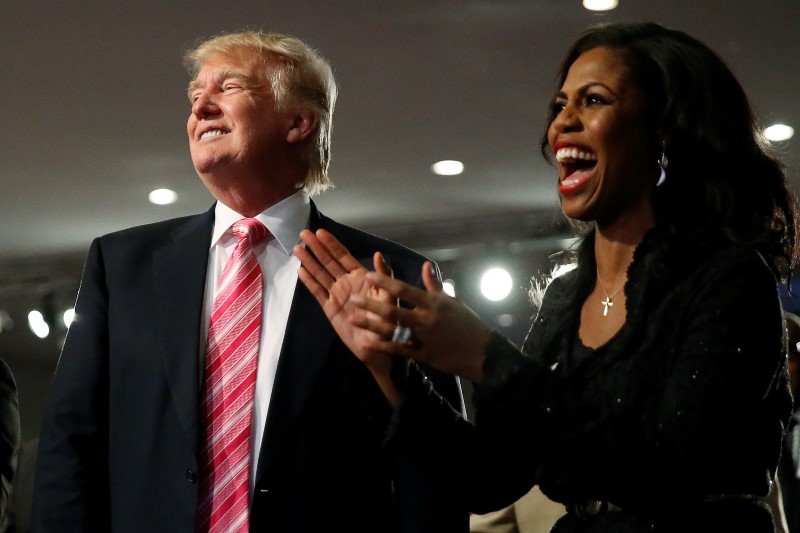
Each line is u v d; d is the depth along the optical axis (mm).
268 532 3043
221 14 7051
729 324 2246
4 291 13328
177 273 3312
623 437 2230
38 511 3105
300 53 3604
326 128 3666
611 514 2342
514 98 8602
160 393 3145
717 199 2447
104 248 3434
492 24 7285
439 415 2521
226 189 3441
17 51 7609
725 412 2197
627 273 2447
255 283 3301
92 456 3189
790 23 7285
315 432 3148
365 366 2783
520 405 2240
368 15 7129
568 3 6984
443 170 10336
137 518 3066
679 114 2486
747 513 2268
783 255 2510
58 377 3254
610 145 2494
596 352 2395
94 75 8039
